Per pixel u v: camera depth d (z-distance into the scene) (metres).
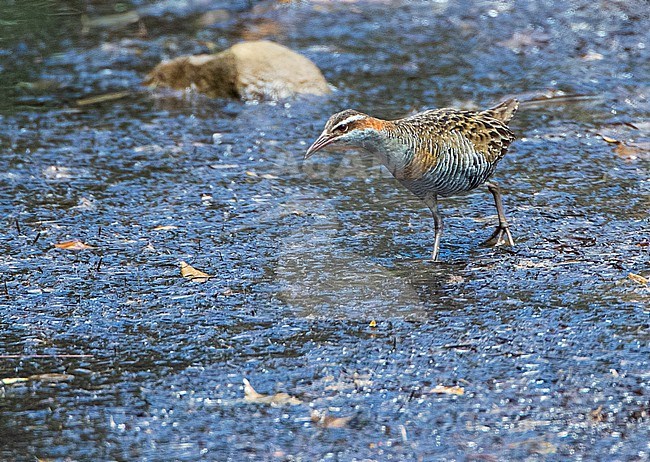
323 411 8.41
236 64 17.12
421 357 9.23
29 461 7.77
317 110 16.53
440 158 10.84
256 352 9.36
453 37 20.17
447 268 11.07
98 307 10.27
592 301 10.22
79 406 8.53
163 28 20.78
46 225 12.39
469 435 8.05
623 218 12.32
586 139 15.15
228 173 14.13
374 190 13.57
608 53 19.11
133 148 15.09
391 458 7.77
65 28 20.73
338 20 21.27
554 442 7.95
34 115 16.41
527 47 19.52
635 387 8.69
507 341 9.48
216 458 7.80
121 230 12.23
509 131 11.63
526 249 11.52
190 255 11.52
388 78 17.95
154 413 8.42
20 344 9.55
